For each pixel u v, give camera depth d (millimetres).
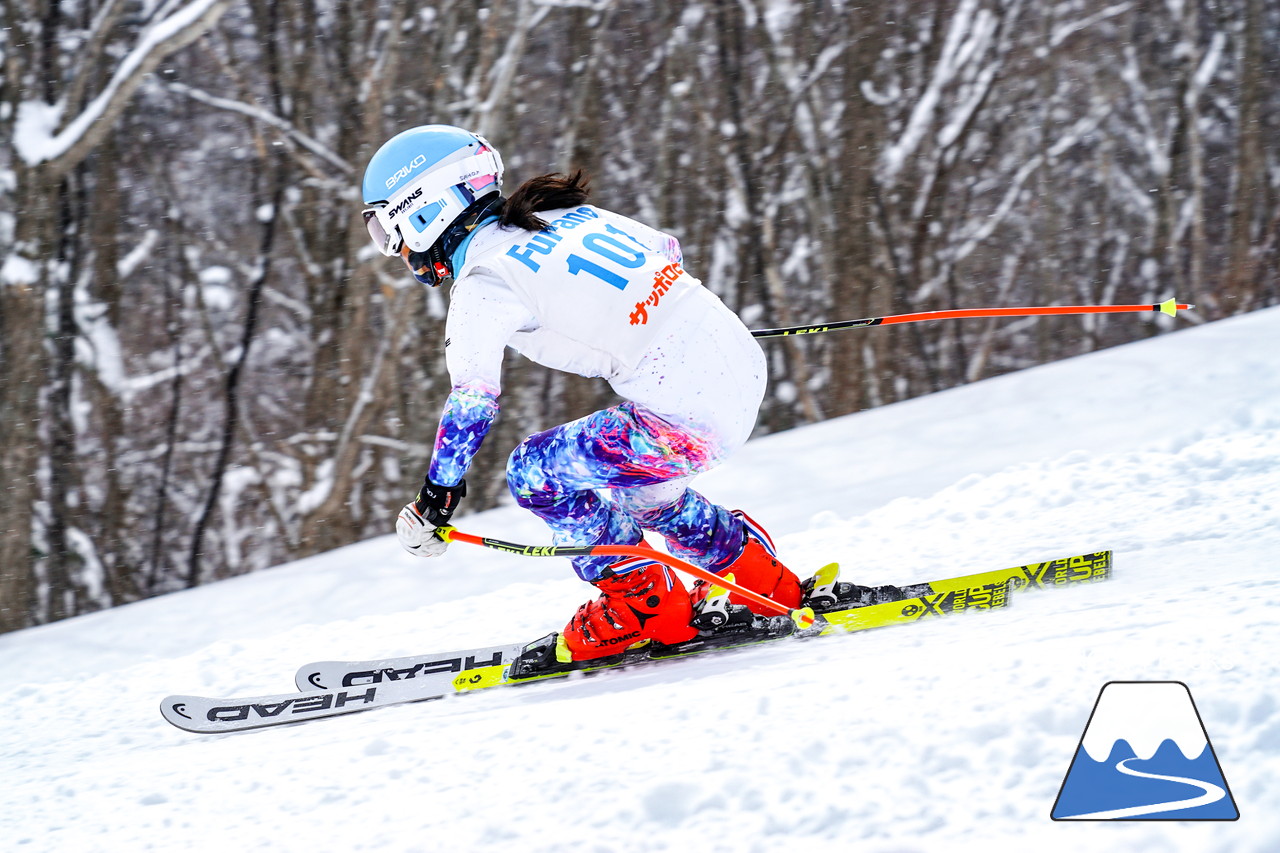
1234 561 10656
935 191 52281
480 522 21266
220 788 9133
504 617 15820
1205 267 58719
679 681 9930
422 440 46844
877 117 49938
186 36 34406
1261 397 18703
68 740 13250
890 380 52500
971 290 56969
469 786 7777
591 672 11508
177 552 50938
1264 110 55062
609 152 50125
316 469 46625
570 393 50531
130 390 45625
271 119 42781
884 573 14023
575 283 9953
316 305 47188
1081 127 54094
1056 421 20406
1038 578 11156
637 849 6230
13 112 35969
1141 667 6891
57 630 19688
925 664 8156
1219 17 54469
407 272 42938
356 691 11930
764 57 50375
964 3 49344
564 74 49219
